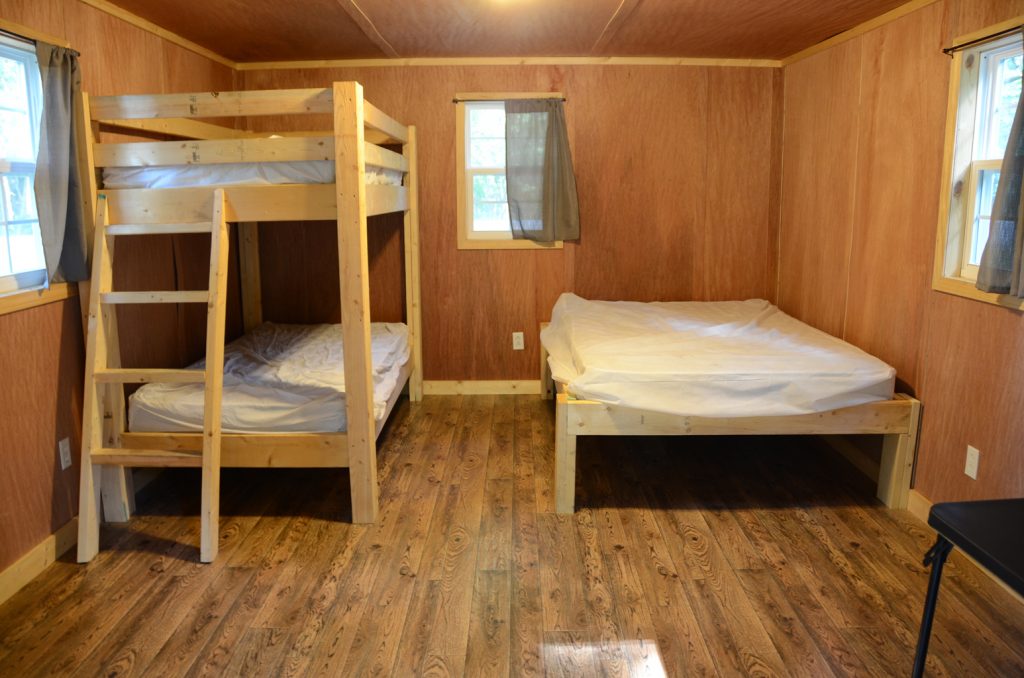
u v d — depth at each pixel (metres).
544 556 2.75
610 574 2.62
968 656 2.15
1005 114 2.73
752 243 4.82
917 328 3.16
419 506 3.20
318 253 4.78
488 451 3.87
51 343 2.73
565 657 2.15
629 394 3.04
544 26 3.70
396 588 2.53
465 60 4.55
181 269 3.81
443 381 4.91
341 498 3.29
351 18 3.48
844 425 3.09
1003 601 2.43
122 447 3.01
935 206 3.02
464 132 4.64
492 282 4.82
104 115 2.83
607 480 3.50
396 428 4.24
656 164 4.71
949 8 2.91
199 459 2.72
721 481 3.49
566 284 4.82
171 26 3.58
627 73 4.61
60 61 2.65
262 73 4.57
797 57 4.42
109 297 2.78
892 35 3.36
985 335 2.69
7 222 2.62
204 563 2.70
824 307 4.11
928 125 3.07
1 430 2.47
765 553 2.77
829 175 4.03
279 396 3.09
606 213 4.76
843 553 2.77
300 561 2.72
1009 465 2.55
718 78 4.63
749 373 3.04
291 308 4.83
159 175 2.88
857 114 3.70
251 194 2.84
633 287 4.82
